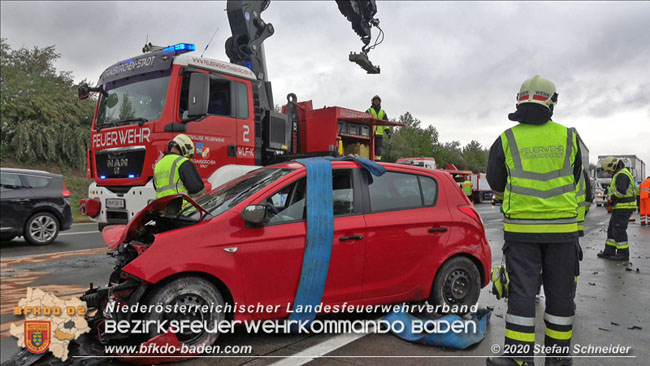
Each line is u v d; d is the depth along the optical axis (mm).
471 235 4719
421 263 4445
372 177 4457
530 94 3293
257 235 3770
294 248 3891
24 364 3355
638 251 9844
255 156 7898
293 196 4062
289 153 8922
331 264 4012
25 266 7320
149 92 6980
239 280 3686
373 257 4211
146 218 3932
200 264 3527
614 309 5223
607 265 8047
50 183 9797
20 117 20031
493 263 7980
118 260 4031
